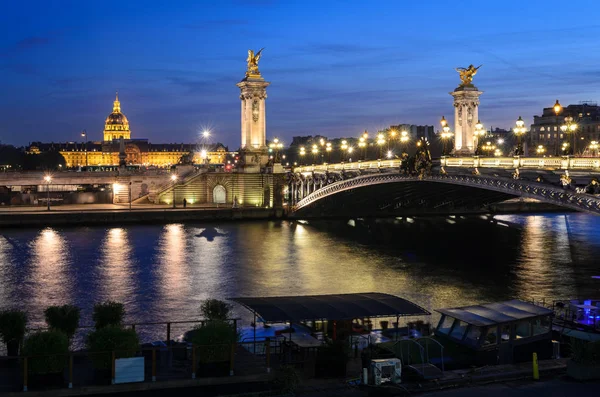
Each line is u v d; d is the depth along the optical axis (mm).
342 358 33156
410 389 30969
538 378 32656
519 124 92938
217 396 30344
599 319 45656
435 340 35562
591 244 115438
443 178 105000
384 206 169750
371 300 40062
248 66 178625
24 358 29781
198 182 175875
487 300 68625
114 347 31031
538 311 38094
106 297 69750
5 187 197500
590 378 32281
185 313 62125
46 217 140250
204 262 93125
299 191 168500
